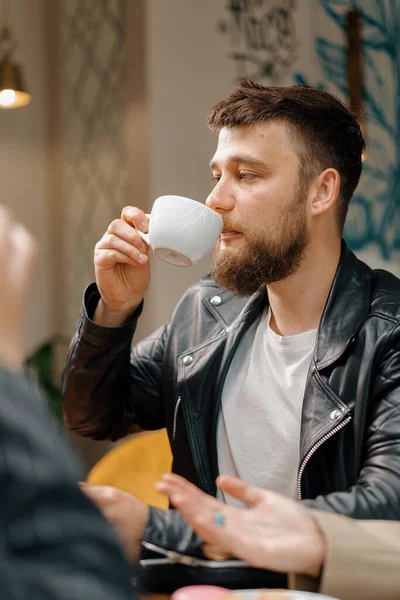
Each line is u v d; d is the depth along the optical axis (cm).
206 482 146
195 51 369
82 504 51
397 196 434
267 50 396
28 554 49
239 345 151
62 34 400
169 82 359
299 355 142
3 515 49
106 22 373
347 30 423
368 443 126
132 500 104
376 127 425
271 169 138
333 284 140
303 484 132
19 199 397
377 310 135
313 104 140
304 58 412
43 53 407
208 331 155
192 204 132
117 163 369
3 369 55
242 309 155
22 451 50
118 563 52
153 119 353
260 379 146
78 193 392
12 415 51
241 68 386
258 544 90
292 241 138
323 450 131
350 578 93
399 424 124
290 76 405
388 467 118
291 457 139
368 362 131
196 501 91
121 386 158
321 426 131
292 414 140
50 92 406
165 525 104
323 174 140
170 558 104
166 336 166
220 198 139
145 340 169
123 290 150
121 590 51
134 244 145
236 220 138
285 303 144
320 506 107
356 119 155
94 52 381
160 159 355
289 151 138
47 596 48
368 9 432
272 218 138
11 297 62
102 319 154
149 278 151
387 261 426
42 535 49
